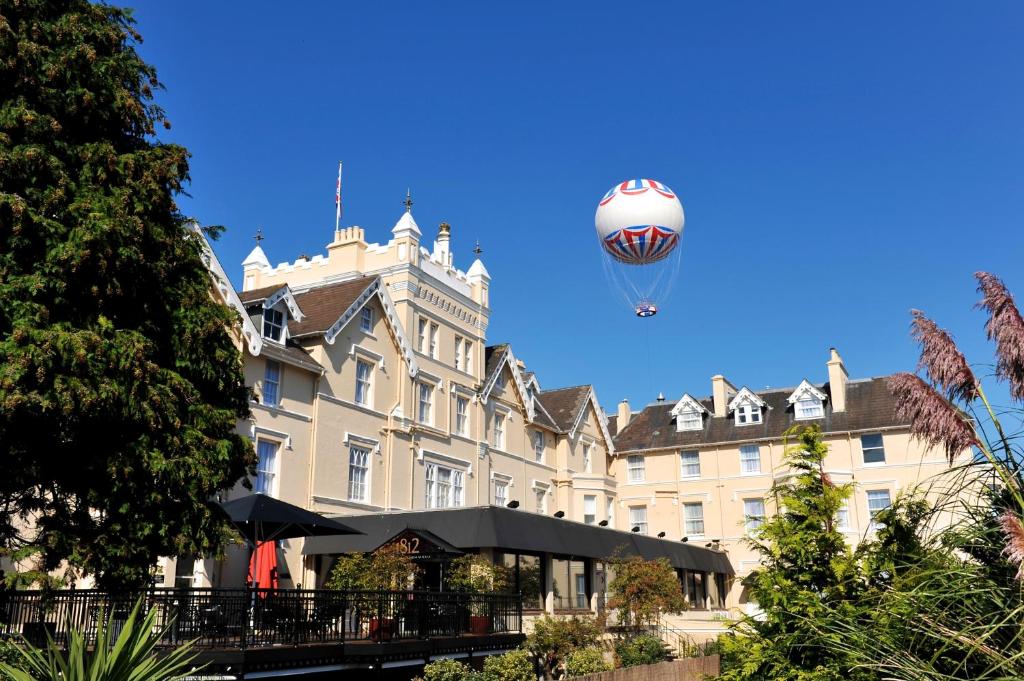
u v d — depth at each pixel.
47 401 12.85
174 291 16.06
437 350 37.09
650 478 50.88
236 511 19.08
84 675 9.64
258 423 27.30
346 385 31.44
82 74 15.27
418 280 36.25
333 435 30.38
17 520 18.27
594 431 49.91
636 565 31.02
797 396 48.84
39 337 12.99
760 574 13.70
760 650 12.70
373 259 36.47
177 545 15.09
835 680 11.23
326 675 19.25
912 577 9.61
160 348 15.80
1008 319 9.73
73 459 14.20
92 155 14.91
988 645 8.97
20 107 14.20
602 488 47.41
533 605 30.34
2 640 12.62
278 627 17.27
